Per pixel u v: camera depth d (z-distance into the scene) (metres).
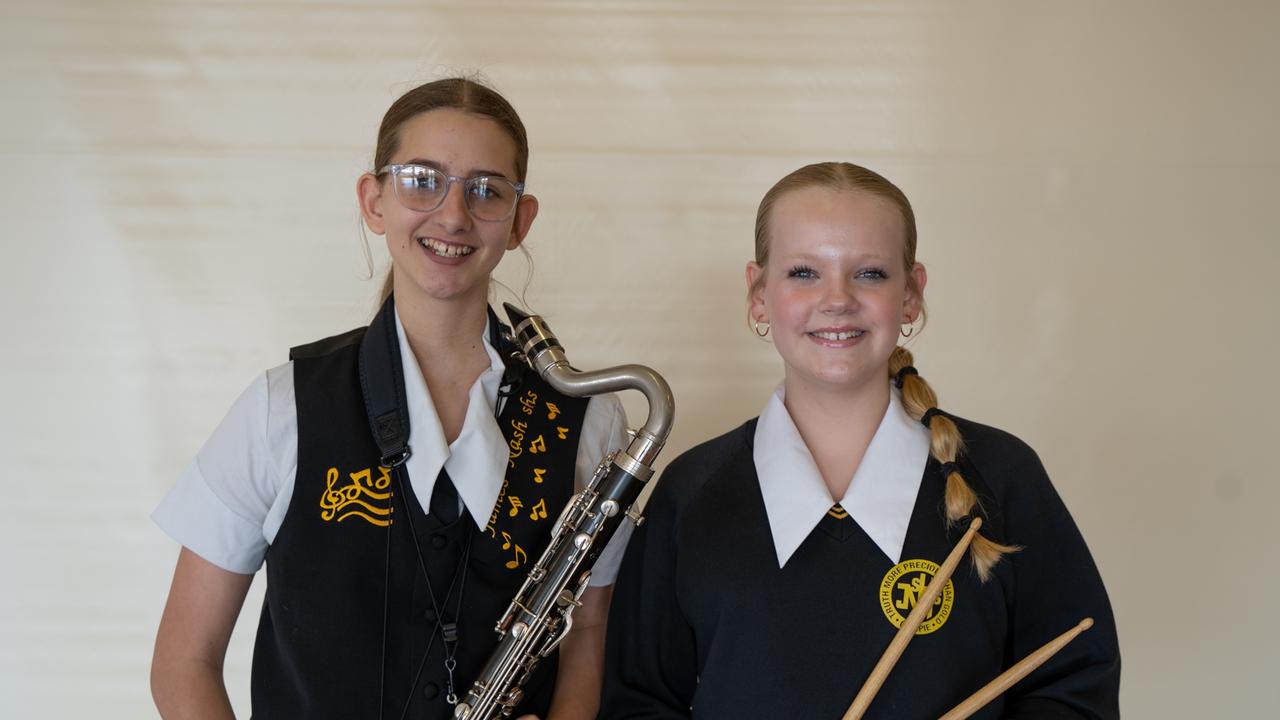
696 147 2.44
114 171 2.38
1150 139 2.45
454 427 1.65
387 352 1.63
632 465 1.61
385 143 1.63
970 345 2.47
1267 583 2.49
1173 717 2.51
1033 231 2.46
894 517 1.55
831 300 1.53
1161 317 2.47
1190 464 2.48
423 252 1.57
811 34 2.44
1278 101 2.45
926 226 2.46
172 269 2.40
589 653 1.80
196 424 2.41
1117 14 2.44
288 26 2.39
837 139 2.45
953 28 2.44
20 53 2.36
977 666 1.51
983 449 1.62
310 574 1.55
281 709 1.58
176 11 2.38
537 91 2.43
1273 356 2.47
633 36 2.43
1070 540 1.59
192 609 1.61
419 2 2.41
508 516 1.63
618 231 2.45
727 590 1.57
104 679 2.41
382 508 1.57
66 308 2.38
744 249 2.45
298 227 2.41
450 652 1.58
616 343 2.46
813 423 1.65
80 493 2.40
